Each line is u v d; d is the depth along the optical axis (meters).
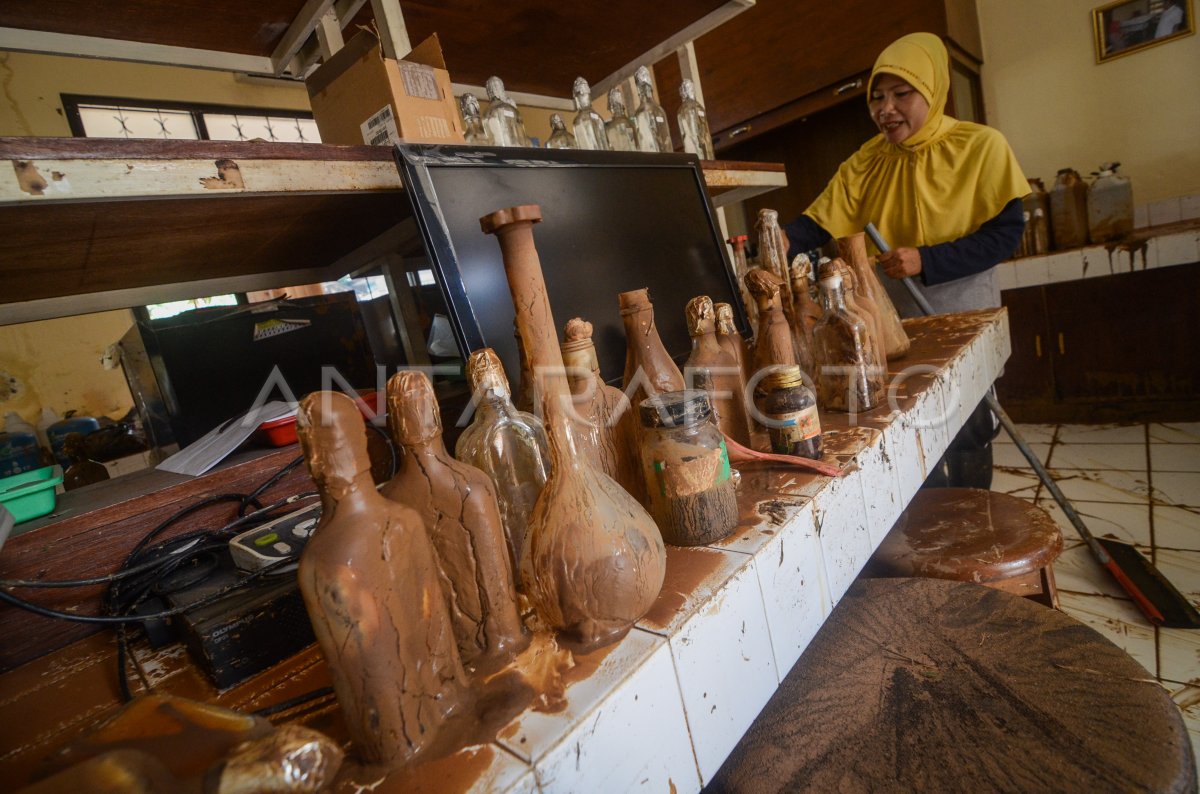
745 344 0.99
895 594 0.86
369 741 0.39
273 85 3.20
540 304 0.51
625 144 1.52
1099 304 2.95
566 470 0.50
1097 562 1.87
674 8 1.48
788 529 0.62
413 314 1.28
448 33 1.35
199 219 0.75
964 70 3.21
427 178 0.68
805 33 3.10
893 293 2.19
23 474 0.81
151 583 0.70
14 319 0.98
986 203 1.92
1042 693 0.64
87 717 0.54
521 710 0.42
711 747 0.51
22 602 0.59
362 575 0.37
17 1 0.91
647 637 0.48
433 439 0.46
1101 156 3.22
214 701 0.53
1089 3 3.10
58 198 0.50
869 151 2.24
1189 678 1.37
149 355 1.08
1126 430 2.89
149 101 2.85
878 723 0.64
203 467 0.86
